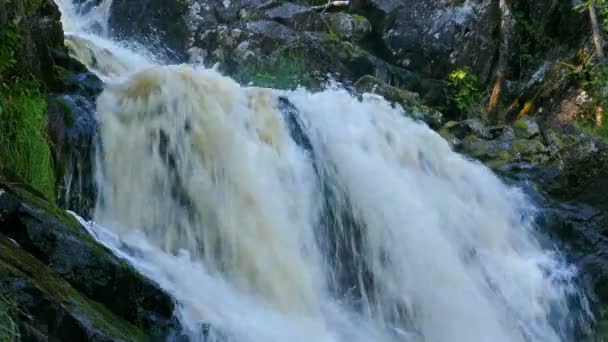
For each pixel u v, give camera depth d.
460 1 12.03
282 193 7.07
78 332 3.91
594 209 8.74
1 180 4.94
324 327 6.24
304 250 6.86
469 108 11.60
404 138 8.77
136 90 6.89
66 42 8.48
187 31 10.85
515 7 12.66
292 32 10.86
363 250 7.35
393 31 11.90
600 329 7.93
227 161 6.84
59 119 6.15
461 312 7.33
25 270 4.04
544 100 11.62
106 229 5.93
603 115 10.83
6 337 3.61
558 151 9.36
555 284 8.05
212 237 6.40
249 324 5.42
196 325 4.92
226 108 7.17
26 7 6.76
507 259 8.23
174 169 6.59
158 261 5.69
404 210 7.82
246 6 11.16
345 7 12.20
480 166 9.21
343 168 7.77
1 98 5.49
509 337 7.43
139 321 4.61
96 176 6.23
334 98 8.45
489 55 12.01
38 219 4.50
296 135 7.65
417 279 7.41
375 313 6.96
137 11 10.99
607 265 8.12
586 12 12.24
